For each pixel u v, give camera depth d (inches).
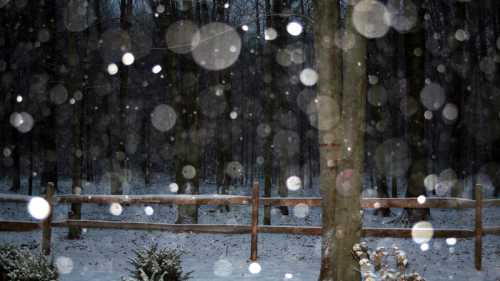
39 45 834.8
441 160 1211.9
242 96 1317.7
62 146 1295.5
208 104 1046.4
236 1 1007.0
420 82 636.7
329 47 293.4
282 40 773.9
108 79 1018.1
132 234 575.8
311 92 1218.6
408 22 647.8
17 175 1144.2
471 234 375.6
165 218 791.1
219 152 1029.2
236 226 409.1
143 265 296.5
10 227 429.1
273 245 501.7
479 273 361.1
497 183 996.6
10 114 967.6
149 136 1412.4
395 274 218.1
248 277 345.4
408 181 633.0
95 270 375.6
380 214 777.6
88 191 1167.6
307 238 556.1
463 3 767.1
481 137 1040.8
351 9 281.1
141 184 1428.4
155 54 922.7
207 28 729.6
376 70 852.6
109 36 895.7
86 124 1120.8
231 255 437.1
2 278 284.5
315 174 1718.8
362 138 281.4
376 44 840.3
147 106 1310.3
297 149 1378.0
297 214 863.1
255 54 1103.6
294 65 1083.9
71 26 652.1
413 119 633.6
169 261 298.5
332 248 283.3
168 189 1296.8
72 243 512.1
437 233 375.9
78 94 648.4
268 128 773.3
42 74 892.6
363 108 282.2
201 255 437.7
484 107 1006.4
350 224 277.0
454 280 339.6
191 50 670.5
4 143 1064.8
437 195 1072.8
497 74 938.1
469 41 942.4
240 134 1398.9
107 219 771.4
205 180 1528.1
